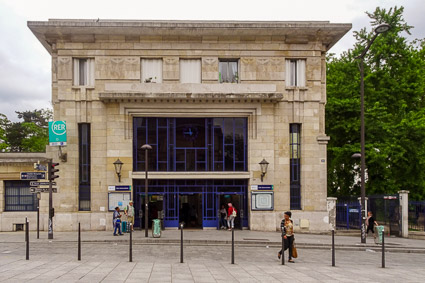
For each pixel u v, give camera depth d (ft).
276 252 60.34
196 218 88.43
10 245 64.39
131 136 86.43
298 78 90.33
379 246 68.39
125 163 85.81
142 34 87.10
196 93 85.20
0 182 86.94
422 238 83.51
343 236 84.79
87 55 86.84
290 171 89.61
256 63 88.69
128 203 85.15
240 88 87.71
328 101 104.06
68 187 85.25
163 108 86.84
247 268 44.65
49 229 71.05
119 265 44.70
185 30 86.53
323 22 90.33
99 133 86.28
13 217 86.28
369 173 108.17
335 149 101.86
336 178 116.78
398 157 100.94
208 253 58.03
